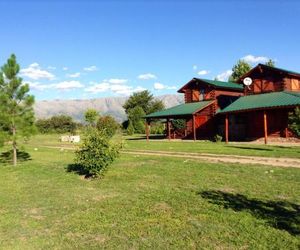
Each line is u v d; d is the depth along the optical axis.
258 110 30.56
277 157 19.22
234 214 8.74
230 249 6.68
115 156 14.73
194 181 13.04
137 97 87.38
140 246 6.99
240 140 35.97
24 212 9.81
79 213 9.44
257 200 10.05
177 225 8.12
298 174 13.91
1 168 19.11
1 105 19.64
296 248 6.59
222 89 41.62
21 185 13.78
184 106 42.69
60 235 7.84
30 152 28.09
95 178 14.41
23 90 20.08
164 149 26.56
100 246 7.10
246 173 14.46
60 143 40.31
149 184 12.81
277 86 34.62
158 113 42.12
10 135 19.80
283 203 9.69
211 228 7.83
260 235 7.28
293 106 28.02
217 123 40.28
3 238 7.80
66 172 16.41
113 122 53.12
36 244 7.36
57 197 11.45
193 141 36.22
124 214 9.14
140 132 61.66
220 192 11.15
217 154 21.67
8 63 19.97
